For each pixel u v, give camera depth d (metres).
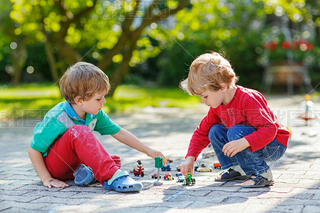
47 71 15.78
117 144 3.25
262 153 1.89
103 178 1.83
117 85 6.79
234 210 1.44
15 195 1.76
